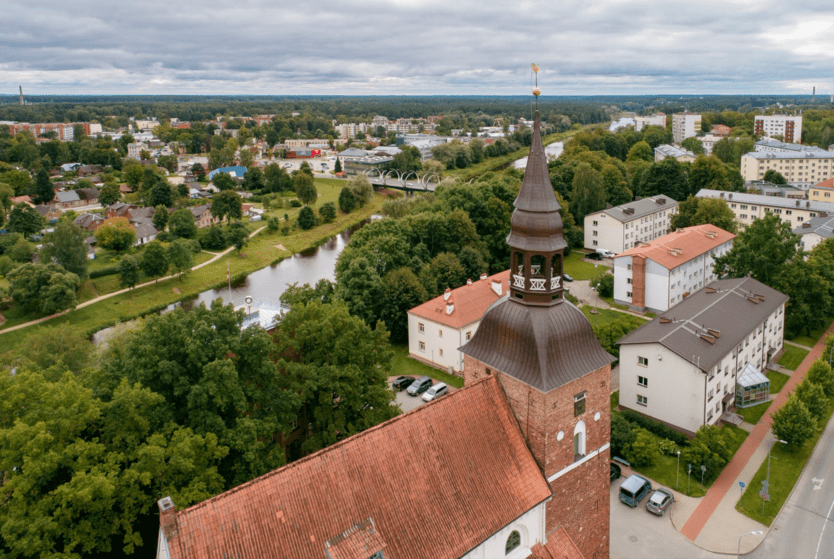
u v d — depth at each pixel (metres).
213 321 52.19
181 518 29.09
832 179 192.25
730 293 85.44
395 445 35.34
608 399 42.53
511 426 39.78
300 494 31.81
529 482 38.62
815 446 68.19
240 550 29.61
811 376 75.31
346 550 30.83
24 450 39.72
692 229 123.62
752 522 56.03
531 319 39.25
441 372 88.06
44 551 38.72
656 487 61.16
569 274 132.50
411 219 128.00
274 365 52.03
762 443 68.88
